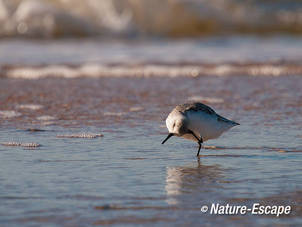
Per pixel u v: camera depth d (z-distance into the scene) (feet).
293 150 33.91
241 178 27.53
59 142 35.78
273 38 121.60
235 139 37.09
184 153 33.30
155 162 30.89
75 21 120.47
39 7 118.52
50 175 27.58
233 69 77.77
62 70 76.13
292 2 146.82
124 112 47.60
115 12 123.44
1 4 117.19
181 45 107.96
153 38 121.70
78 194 24.31
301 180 27.09
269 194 24.73
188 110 31.50
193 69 77.20
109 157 31.86
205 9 133.39
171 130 31.91
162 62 83.97
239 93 58.08
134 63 82.53
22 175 27.50
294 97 55.31
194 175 28.09
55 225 20.34
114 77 70.44
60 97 55.16
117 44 109.70
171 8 128.57
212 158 32.04
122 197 23.94
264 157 32.19
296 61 85.25
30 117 45.06
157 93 58.03
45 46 104.12
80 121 43.50
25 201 23.20
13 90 59.41
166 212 22.02
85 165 29.86
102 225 20.44
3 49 98.27
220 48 102.89
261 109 48.88
